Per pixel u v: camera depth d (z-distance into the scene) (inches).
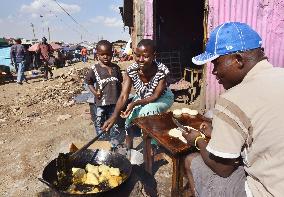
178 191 95.5
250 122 61.7
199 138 80.8
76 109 267.4
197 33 426.6
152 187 121.5
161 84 135.5
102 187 102.7
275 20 195.3
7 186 135.9
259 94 61.3
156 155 127.4
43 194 126.4
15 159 163.6
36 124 230.1
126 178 101.4
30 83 473.4
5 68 505.7
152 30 268.1
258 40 67.9
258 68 65.3
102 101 154.4
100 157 121.6
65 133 197.9
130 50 757.3
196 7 419.8
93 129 202.8
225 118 64.2
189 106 268.2
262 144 60.8
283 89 60.4
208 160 73.9
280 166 59.6
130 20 470.0
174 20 417.7
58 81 450.0
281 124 58.5
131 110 139.3
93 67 156.9
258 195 65.1
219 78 73.5
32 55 699.4
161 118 118.9
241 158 76.9
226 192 75.3
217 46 69.3
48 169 105.2
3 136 205.3
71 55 1136.2
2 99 344.5
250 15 200.8
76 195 89.9
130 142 150.5
